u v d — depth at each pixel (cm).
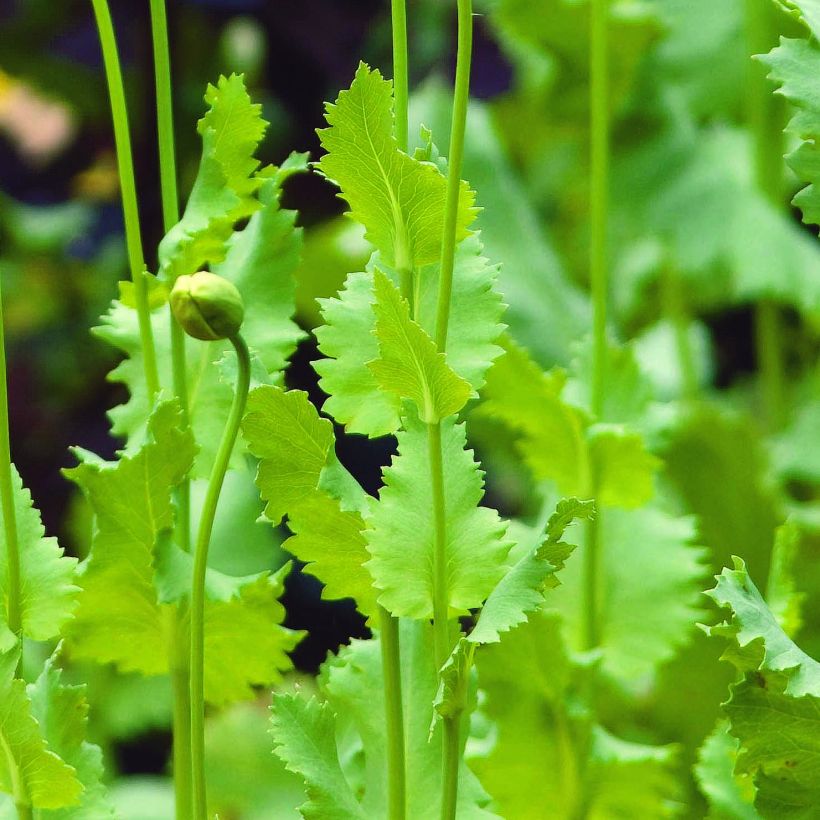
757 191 201
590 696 123
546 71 194
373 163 103
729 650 105
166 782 212
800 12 106
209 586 109
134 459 108
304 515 106
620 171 204
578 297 204
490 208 199
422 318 106
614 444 123
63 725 109
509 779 122
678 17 213
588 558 126
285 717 107
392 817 106
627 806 123
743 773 107
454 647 105
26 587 107
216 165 110
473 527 105
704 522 173
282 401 104
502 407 125
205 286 101
